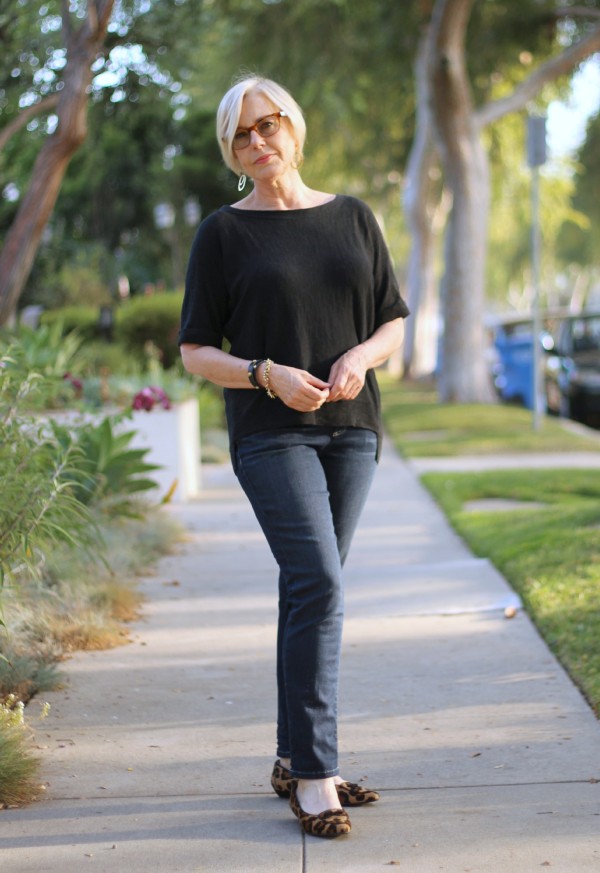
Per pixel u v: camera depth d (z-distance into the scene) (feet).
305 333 10.97
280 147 11.12
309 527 10.70
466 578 22.02
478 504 32.30
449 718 14.21
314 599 10.69
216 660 17.11
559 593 19.39
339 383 10.76
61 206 87.76
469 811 11.35
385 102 88.63
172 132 84.48
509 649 17.15
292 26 74.79
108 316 52.75
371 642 17.94
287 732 11.80
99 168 78.95
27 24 37.24
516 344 68.49
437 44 61.46
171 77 41.06
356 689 15.49
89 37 31.24
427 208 99.86
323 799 10.92
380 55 76.69
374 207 117.91
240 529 28.96
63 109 31.50
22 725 12.89
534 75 64.49
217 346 11.39
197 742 13.61
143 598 21.17
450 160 64.39
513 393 68.69
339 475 11.19
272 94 11.11
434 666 16.46
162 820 11.35
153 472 33.19
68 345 34.19
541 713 14.26
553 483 34.04
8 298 32.32
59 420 30.76
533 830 10.84
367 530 28.53
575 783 12.00
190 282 11.30
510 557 22.82
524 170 109.81
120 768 12.79
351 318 11.21
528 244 193.57
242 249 11.05
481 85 75.15
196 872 10.19
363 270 11.17
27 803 11.84
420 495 34.30
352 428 11.19
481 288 65.98
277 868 10.21
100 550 21.21
